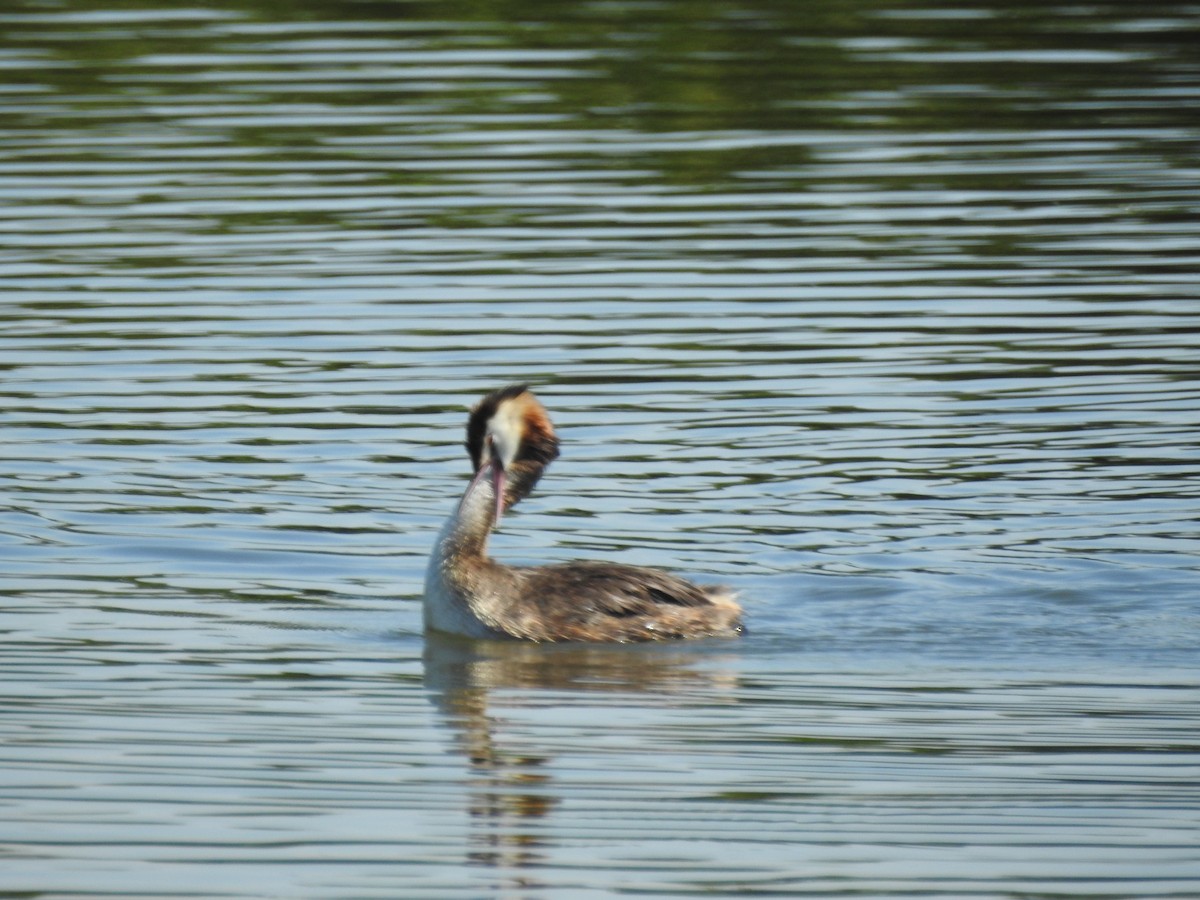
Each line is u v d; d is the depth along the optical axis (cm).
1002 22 3012
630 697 1188
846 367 1784
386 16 3009
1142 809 1007
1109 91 2653
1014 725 1126
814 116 2555
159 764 1062
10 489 1521
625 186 2292
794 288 1988
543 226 2159
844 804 1012
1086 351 1816
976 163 2377
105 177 2291
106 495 1520
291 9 3058
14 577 1366
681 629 1305
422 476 1572
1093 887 919
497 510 1341
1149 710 1148
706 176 2322
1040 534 1439
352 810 1003
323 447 1620
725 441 1619
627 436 1631
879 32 2956
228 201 2223
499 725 1131
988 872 934
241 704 1161
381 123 2497
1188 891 915
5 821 986
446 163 2355
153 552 1421
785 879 923
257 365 1797
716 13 3066
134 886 914
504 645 1298
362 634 1306
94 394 1720
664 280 2005
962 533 1444
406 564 1420
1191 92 2641
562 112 2561
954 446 1603
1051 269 2033
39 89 2609
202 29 2917
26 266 2031
